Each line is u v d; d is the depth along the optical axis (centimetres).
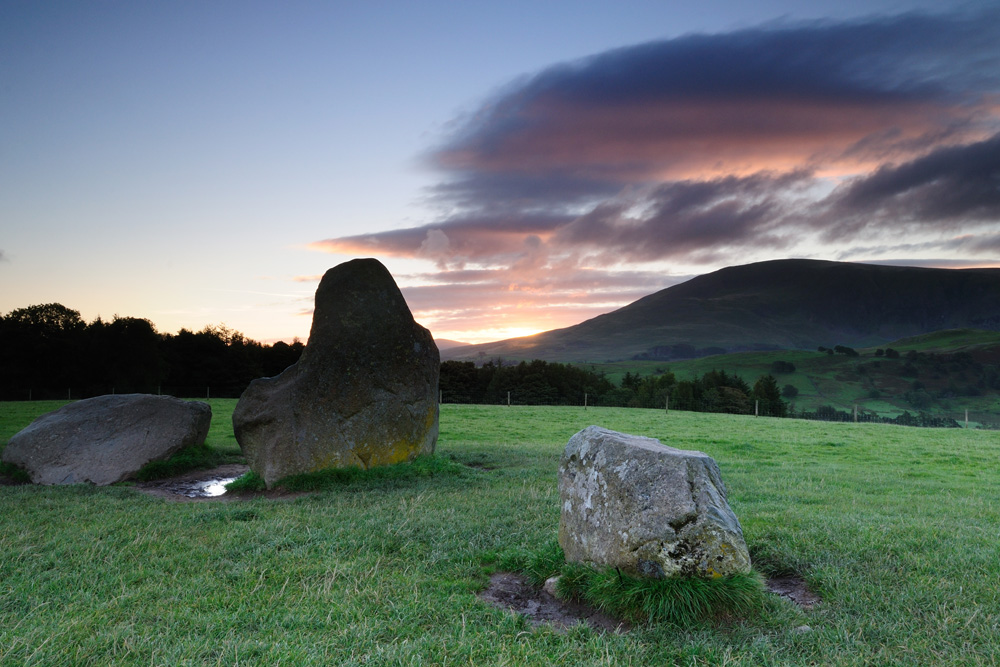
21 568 824
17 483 1554
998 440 2725
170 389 7331
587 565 755
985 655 595
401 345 1617
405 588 755
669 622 646
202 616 666
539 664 576
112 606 694
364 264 1623
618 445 777
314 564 836
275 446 1468
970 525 1071
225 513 1145
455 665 573
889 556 870
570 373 9156
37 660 563
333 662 572
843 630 645
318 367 1525
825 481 1570
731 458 2138
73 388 6725
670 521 686
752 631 641
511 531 1006
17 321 6838
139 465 1617
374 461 1543
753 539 944
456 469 1595
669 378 9131
